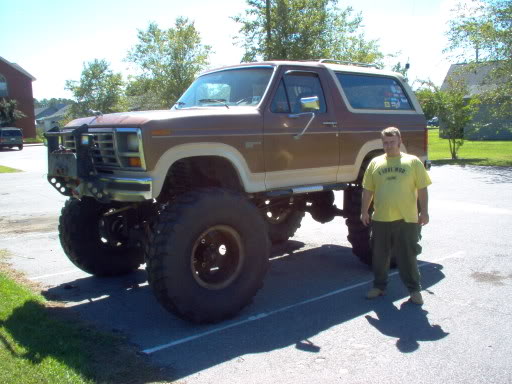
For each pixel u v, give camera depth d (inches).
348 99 237.6
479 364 145.9
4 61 1941.4
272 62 216.1
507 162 740.0
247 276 184.4
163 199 214.4
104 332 173.3
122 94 2176.4
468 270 237.1
